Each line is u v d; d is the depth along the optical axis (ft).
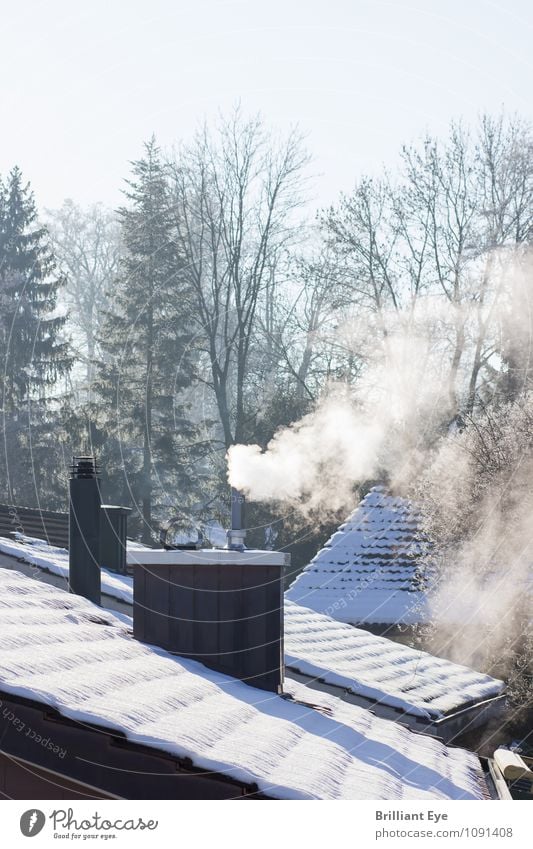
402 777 21.83
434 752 27.40
